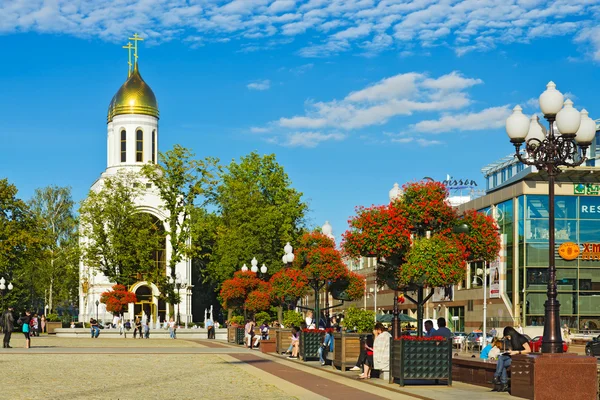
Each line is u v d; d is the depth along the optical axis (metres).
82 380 23.64
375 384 22.50
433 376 21.66
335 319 45.75
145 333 69.25
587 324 65.19
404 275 24.61
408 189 26.55
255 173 88.12
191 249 78.50
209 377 24.97
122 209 82.38
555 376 17.70
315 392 20.39
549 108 19.03
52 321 87.12
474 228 26.91
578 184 65.62
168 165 78.31
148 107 102.12
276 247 80.94
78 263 92.19
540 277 65.19
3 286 72.31
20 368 28.53
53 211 114.19
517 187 66.62
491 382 21.30
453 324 76.62
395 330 26.05
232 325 59.00
